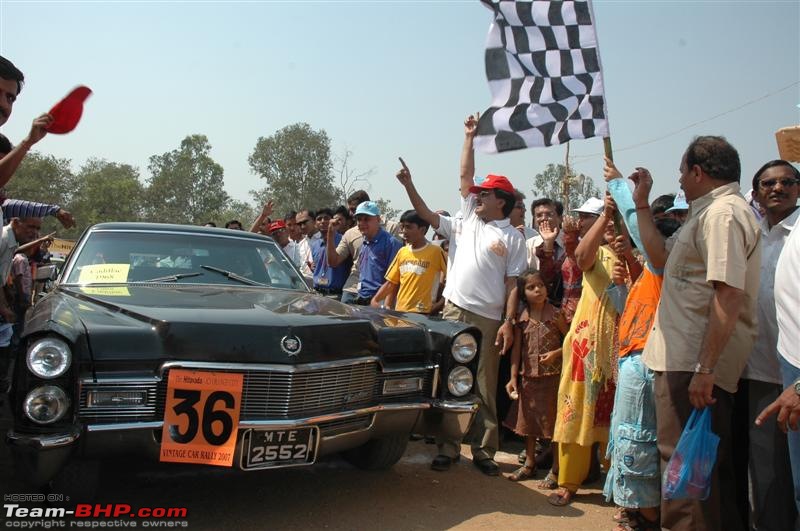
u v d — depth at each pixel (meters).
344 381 3.43
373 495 3.88
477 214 4.79
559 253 5.29
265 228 8.30
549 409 4.38
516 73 4.01
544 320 4.49
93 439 2.89
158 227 4.71
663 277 3.30
